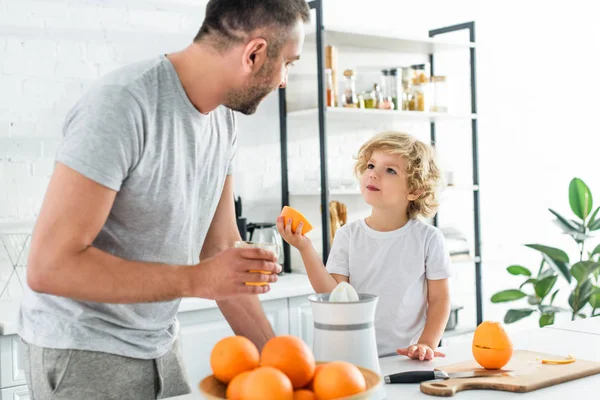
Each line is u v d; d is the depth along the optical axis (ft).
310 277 6.26
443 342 12.59
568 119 14.80
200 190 4.96
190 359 8.40
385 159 7.14
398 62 12.82
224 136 5.10
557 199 14.93
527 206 14.56
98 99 4.15
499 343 4.47
